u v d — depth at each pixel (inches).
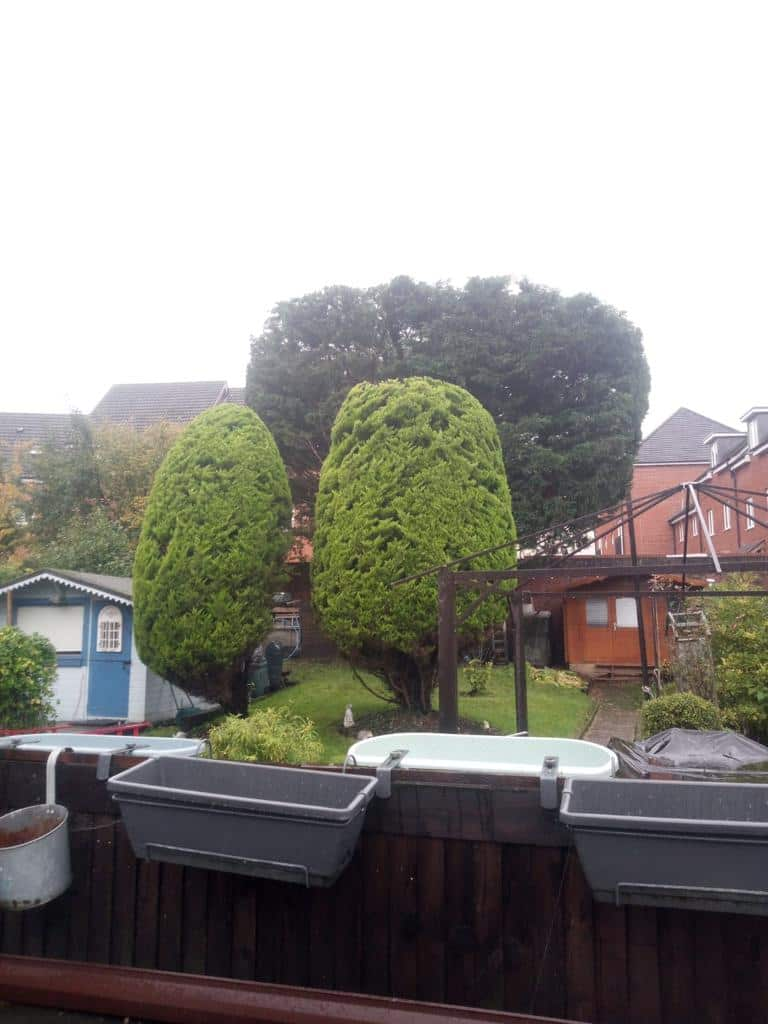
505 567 399.2
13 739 176.1
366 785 131.6
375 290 628.4
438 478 389.1
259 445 415.2
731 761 226.8
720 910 110.1
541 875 131.8
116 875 153.3
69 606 487.8
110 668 476.1
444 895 135.9
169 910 149.3
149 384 1137.4
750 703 386.3
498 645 686.5
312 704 468.8
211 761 145.6
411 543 380.2
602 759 167.9
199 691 402.6
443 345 608.1
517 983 130.0
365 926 138.7
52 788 157.8
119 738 178.2
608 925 126.9
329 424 614.5
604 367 622.8
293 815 120.3
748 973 119.0
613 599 700.0
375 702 463.5
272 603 414.9
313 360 629.9
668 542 1187.3
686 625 451.5
